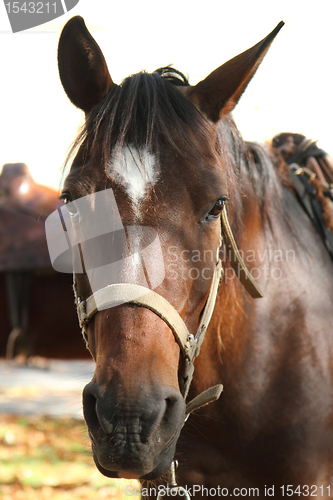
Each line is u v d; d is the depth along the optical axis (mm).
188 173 1110
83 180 1120
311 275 1600
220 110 1330
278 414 1464
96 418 1005
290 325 1515
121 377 966
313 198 1733
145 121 1124
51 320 4035
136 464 947
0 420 4457
